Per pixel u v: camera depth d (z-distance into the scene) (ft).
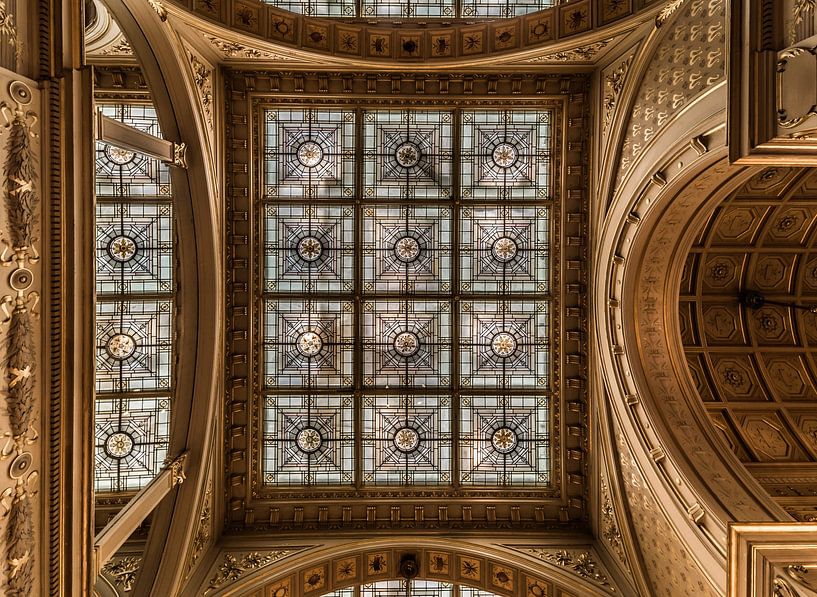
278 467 41.52
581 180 38.81
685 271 41.06
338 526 39.70
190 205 34.06
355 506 40.19
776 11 15.99
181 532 32.73
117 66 36.32
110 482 40.50
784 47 15.66
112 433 40.45
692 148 25.77
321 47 35.65
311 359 41.78
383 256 41.78
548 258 40.98
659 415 30.91
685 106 26.32
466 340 41.91
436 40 36.91
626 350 32.71
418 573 38.04
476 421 41.78
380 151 41.01
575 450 39.78
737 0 16.78
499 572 36.83
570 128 38.81
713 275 41.55
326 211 41.29
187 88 31.35
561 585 34.12
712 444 30.35
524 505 40.04
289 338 41.63
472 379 41.83
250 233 39.24
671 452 29.40
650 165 29.45
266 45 33.63
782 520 25.57
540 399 41.37
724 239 39.81
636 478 32.83
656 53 30.42
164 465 32.60
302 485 41.14
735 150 16.94
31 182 17.25
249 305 39.55
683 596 28.63
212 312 35.53
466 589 40.32
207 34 31.99
